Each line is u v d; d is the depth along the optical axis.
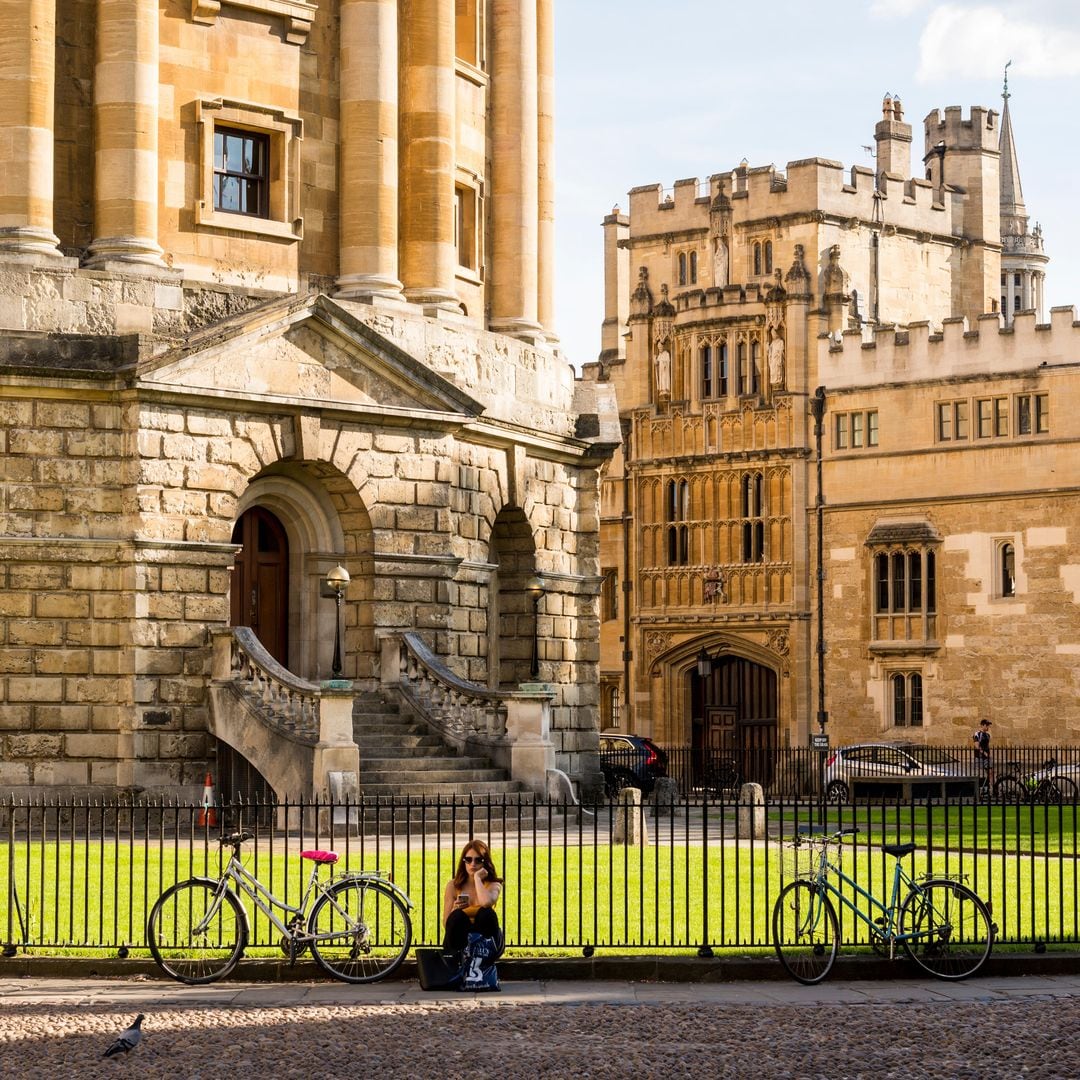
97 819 43.41
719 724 95.94
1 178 45.00
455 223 54.28
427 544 48.94
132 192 46.09
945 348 88.69
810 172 94.12
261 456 45.84
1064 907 30.38
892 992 23.98
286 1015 22.16
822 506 91.88
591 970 24.81
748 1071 19.47
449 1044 20.61
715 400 95.94
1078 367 84.94
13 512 43.56
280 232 49.09
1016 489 86.25
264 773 42.69
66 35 46.69
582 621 57.50
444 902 25.05
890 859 36.03
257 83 49.06
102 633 44.03
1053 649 85.19
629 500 98.62
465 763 45.12
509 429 52.78
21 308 44.19
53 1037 20.94
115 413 44.25
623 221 104.88
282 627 48.56
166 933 26.94
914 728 88.94
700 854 36.44
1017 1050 20.47
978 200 102.50
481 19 56.06
